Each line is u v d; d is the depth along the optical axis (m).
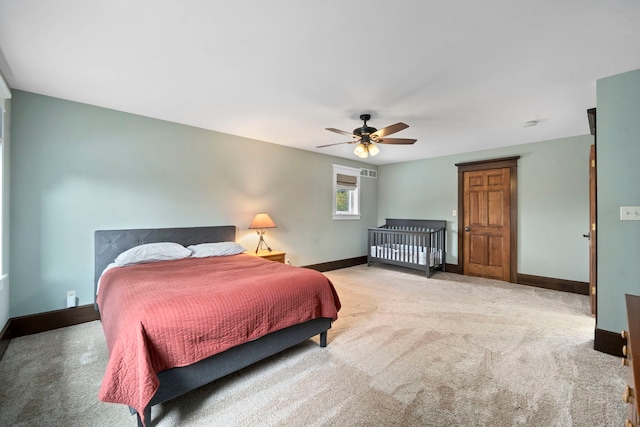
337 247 5.70
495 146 4.71
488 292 4.03
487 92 2.63
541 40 1.84
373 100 2.84
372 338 2.57
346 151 5.25
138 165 3.30
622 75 2.26
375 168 6.55
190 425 1.54
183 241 3.60
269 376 1.99
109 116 3.11
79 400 1.74
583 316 3.10
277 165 4.68
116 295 1.96
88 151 2.99
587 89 2.55
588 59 2.06
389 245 5.56
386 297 3.77
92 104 3.00
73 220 2.92
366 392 1.81
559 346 2.41
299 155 5.01
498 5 1.53
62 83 2.50
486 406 1.67
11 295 2.61
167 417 1.59
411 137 4.16
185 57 2.09
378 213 6.60
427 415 1.60
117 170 3.17
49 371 2.04
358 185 6.15
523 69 2.21
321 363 2.15
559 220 4.23
